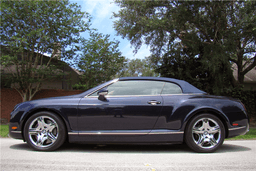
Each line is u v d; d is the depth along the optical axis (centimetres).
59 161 321
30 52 1145
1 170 277
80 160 329
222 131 384
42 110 397
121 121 380
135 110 382
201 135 386
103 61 1374
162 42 1060
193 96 399
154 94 400
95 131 380
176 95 400
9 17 1059
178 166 299
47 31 1133
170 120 383
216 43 952
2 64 1068
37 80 1145
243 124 397
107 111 381
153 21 952
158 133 379
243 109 403
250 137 643
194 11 970
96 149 415
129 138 379
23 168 286
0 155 357
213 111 388
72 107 385
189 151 402
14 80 1130
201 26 1012
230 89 1136
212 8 965
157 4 1004
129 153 383
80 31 1186
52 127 388
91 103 387
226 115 389
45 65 1141
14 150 399
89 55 1291
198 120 384
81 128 383
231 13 952
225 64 1021
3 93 1262
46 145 388
